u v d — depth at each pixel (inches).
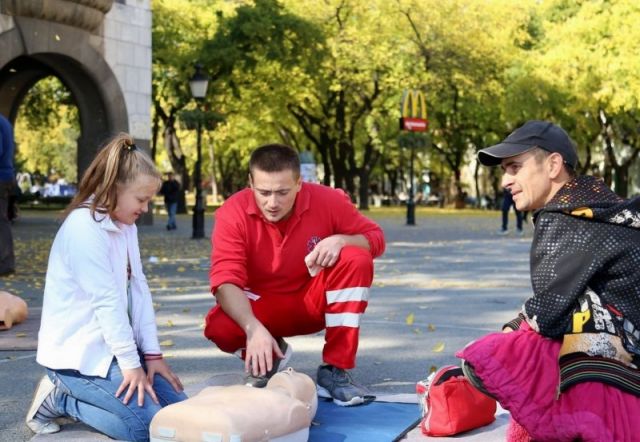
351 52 1492.4
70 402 171.9
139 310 176.9
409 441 174.6
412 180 1206.3
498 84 1658.5
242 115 1603.1
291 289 203.5
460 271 537.0
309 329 209.5
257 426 149.6
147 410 165.3
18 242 780.6
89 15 854.5
